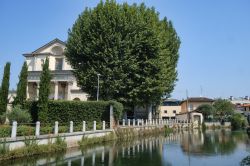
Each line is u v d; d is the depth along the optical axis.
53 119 35.88
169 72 46.38
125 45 40.03
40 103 33.56
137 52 41.25
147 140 40.03
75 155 22.97
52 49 64.88
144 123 52.31
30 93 60.12
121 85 40.25
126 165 18.95
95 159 21.20
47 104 33.97
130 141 37.66
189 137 47.34
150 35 41.91
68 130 28.20
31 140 21.92
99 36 40.31
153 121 57.94
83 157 22.03
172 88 54.38
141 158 22.33
